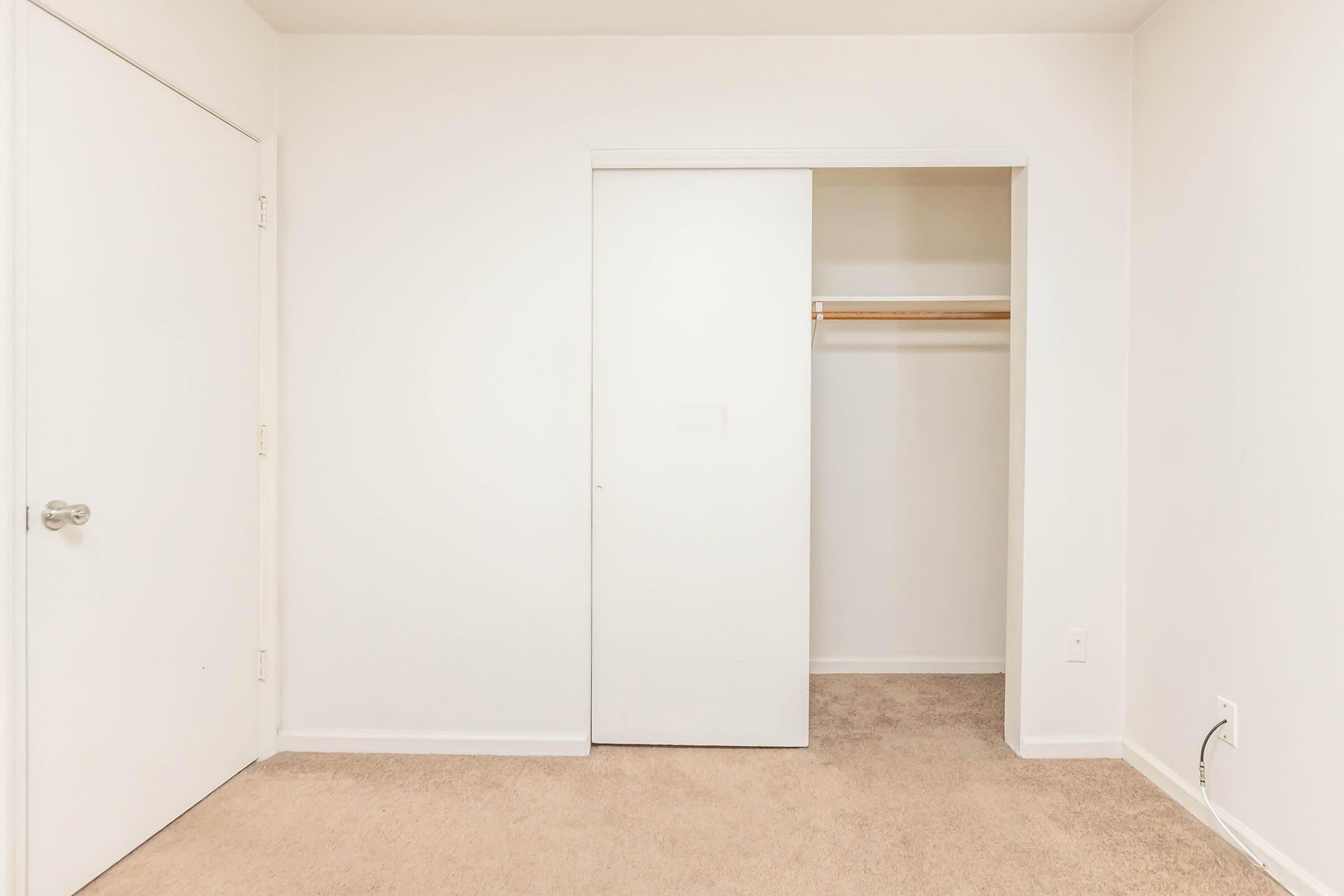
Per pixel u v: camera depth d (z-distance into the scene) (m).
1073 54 2.27
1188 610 2.01
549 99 2.31
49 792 1.56
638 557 2.38
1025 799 2.05
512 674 2.35
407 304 2.32
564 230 2.32
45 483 1.54
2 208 1.43
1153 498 2.16
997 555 3.13
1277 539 1.70
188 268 1.94
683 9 2.15
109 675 1.71
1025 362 2.30
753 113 2.30
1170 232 2.08
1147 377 2.19
